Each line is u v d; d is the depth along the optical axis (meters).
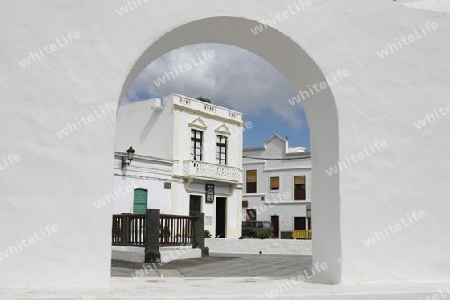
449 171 6.49
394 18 6.47
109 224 5.14
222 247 19.44
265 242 18.12
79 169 5.09
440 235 6.33
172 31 5.54
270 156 35.72
